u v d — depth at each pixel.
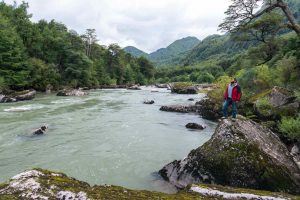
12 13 65.00
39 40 65.00
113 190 5.83
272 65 35.66
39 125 19.52
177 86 57.06
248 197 6.21
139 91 61.56
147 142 15.62
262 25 29.39
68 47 70.38
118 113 26.61
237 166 8.68
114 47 104.50
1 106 29.48
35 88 57.03
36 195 5.10
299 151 12.13
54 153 13.20
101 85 83.00
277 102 18.42
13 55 52.00
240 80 28.22
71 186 5.67
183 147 14.73
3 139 15.59
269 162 8.61
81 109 28.58
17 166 11.37
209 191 6.44
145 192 6.00
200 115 26.55
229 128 9.77
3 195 5.07
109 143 15.20
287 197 6.30
